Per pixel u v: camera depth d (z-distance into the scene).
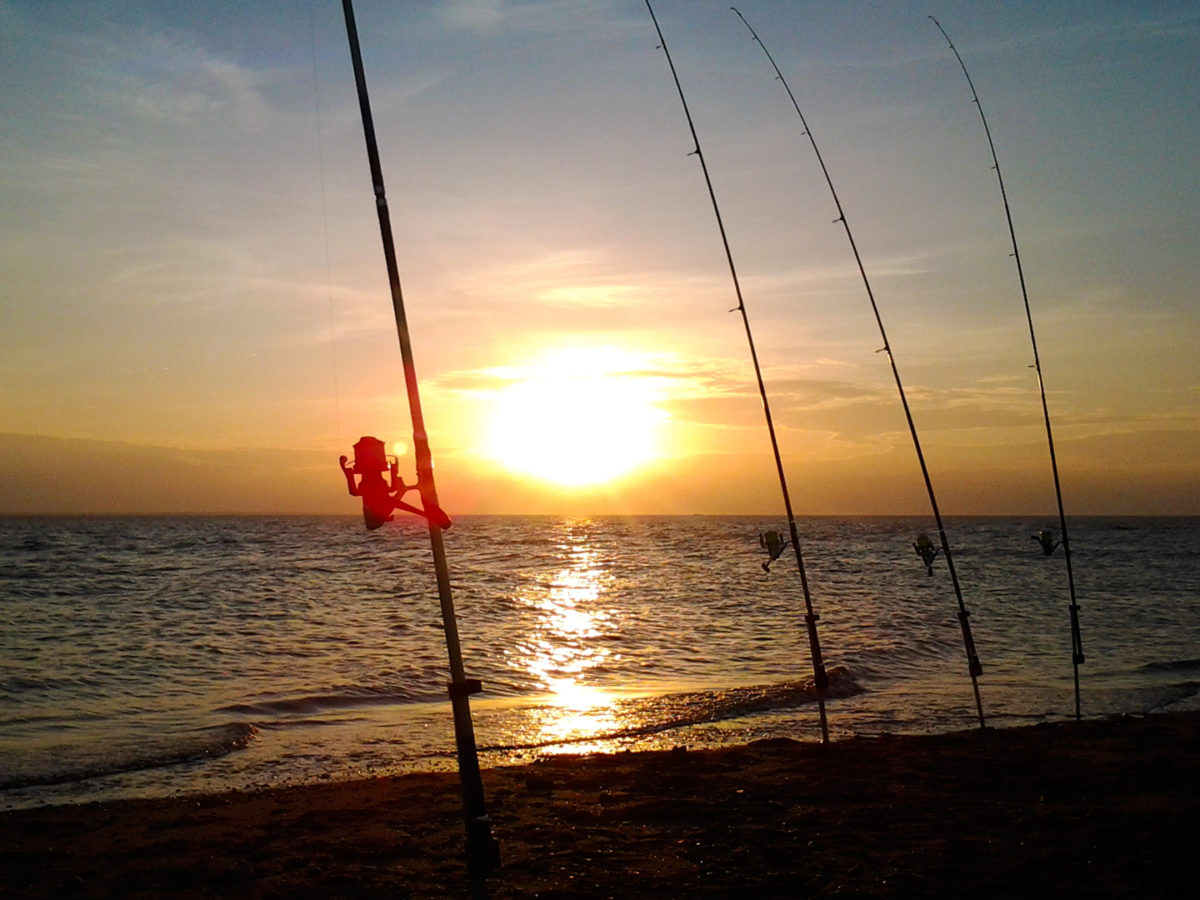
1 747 11.23
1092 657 17.98
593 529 100.56
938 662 17.47
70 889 6.38
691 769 9.36
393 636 20.55
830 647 19.05
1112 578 35.53
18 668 16.38
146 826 7.85
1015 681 15.55
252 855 7.04
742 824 7.52
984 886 6.02
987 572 38.28
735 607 25.86
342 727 12.42
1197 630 21.62
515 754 11.03
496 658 17.78
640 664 17.38
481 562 44.12
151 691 14.70
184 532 87.94
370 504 5.80
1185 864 6.34
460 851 7.03
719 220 10.12
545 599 27.86
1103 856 6.55
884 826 7.35
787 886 6.09
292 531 91.69
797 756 9.80
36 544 61.12
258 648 18.81
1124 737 10.43
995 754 9.63
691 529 101.00
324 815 8.06
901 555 49.06
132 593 29.31
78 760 10.66
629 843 7.07
